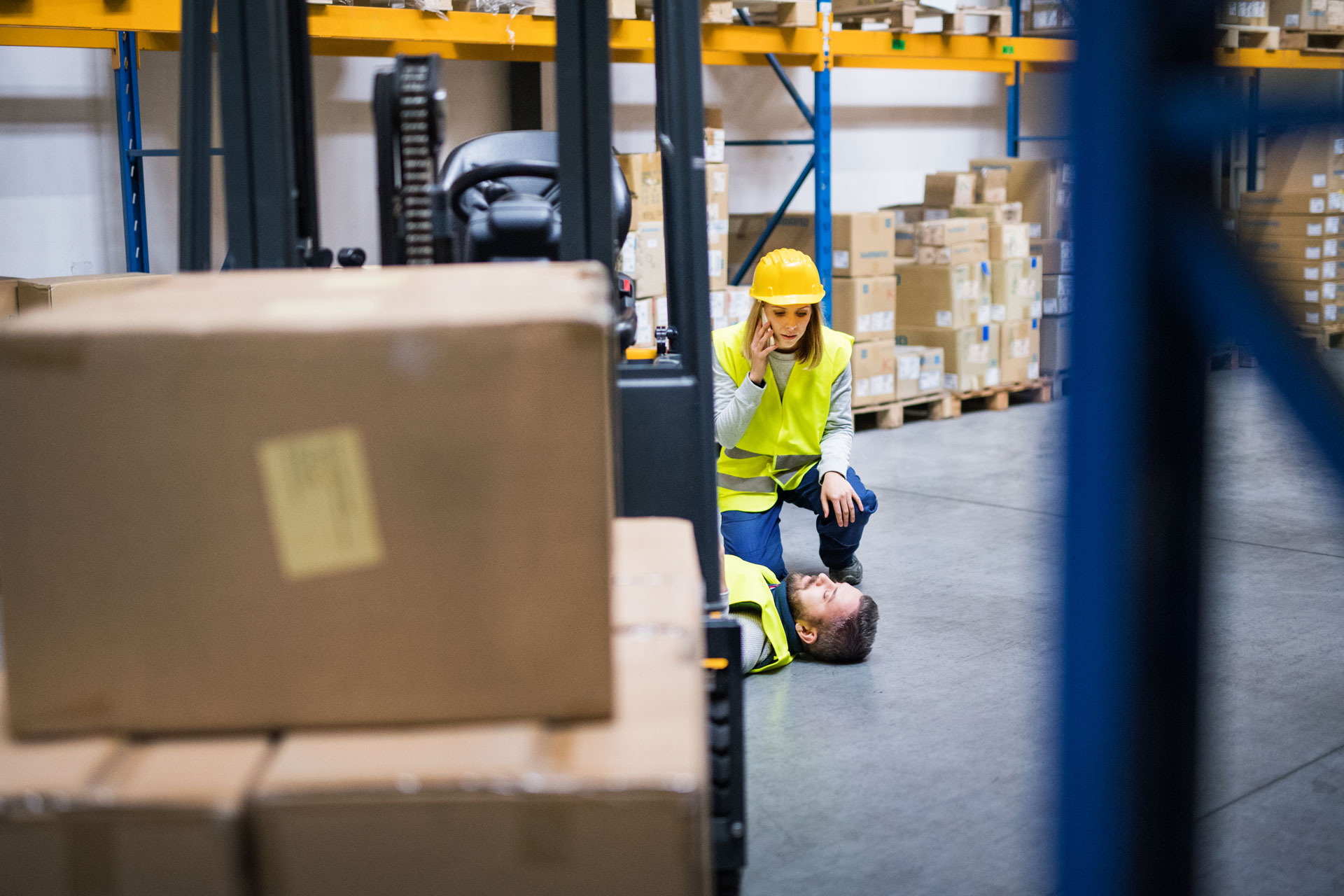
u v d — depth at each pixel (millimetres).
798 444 4156
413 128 2348
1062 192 8633
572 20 2273
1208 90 1240
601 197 2320
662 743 1178
